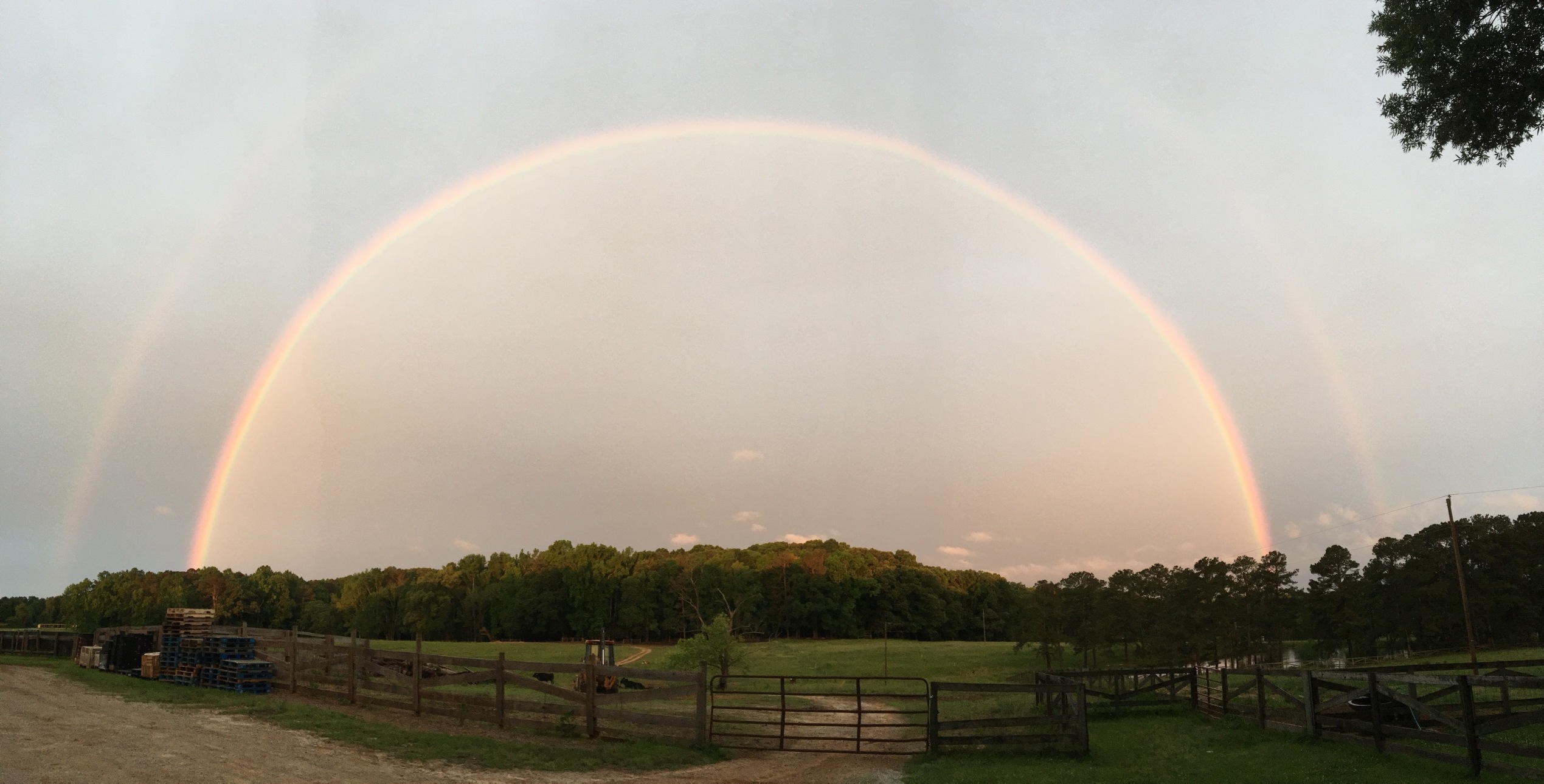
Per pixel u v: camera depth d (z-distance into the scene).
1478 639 75.06
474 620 140.75
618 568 132.12
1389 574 77.94
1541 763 11.45
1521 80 14.49
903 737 21.84
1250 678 28.67
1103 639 81.25
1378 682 13.82
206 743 13.99
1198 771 13.45
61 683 23.59
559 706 18.02
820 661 81.94
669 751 16.31
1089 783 12.89
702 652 43.75
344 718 17.67
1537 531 77.75
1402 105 15.95
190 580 144.38
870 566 140.38
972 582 150.75
